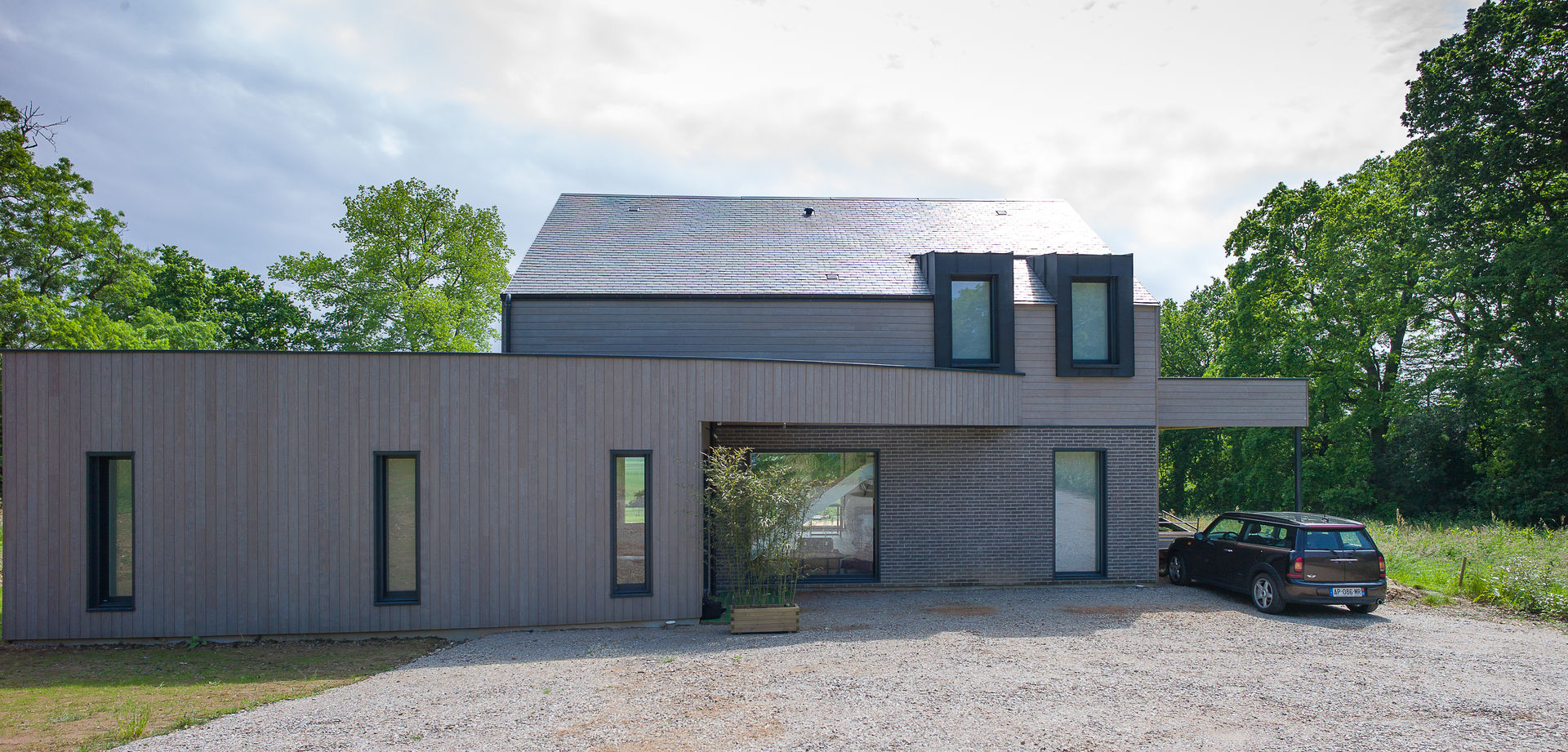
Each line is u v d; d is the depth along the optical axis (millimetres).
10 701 7793
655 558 11195
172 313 39250
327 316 33312
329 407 10633
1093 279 15078
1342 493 31328
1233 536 13117
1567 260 22844
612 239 16578
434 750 6012
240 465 10523
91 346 28172
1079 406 14922
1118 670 8336
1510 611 11984
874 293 14750
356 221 33125
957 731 6344
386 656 9695
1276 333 31781
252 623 10492
